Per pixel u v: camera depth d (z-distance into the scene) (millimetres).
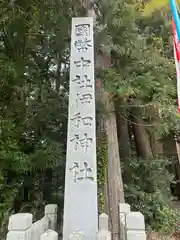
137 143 9242
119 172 6277
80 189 3947
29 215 3301
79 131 4293
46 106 6855
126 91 5535
